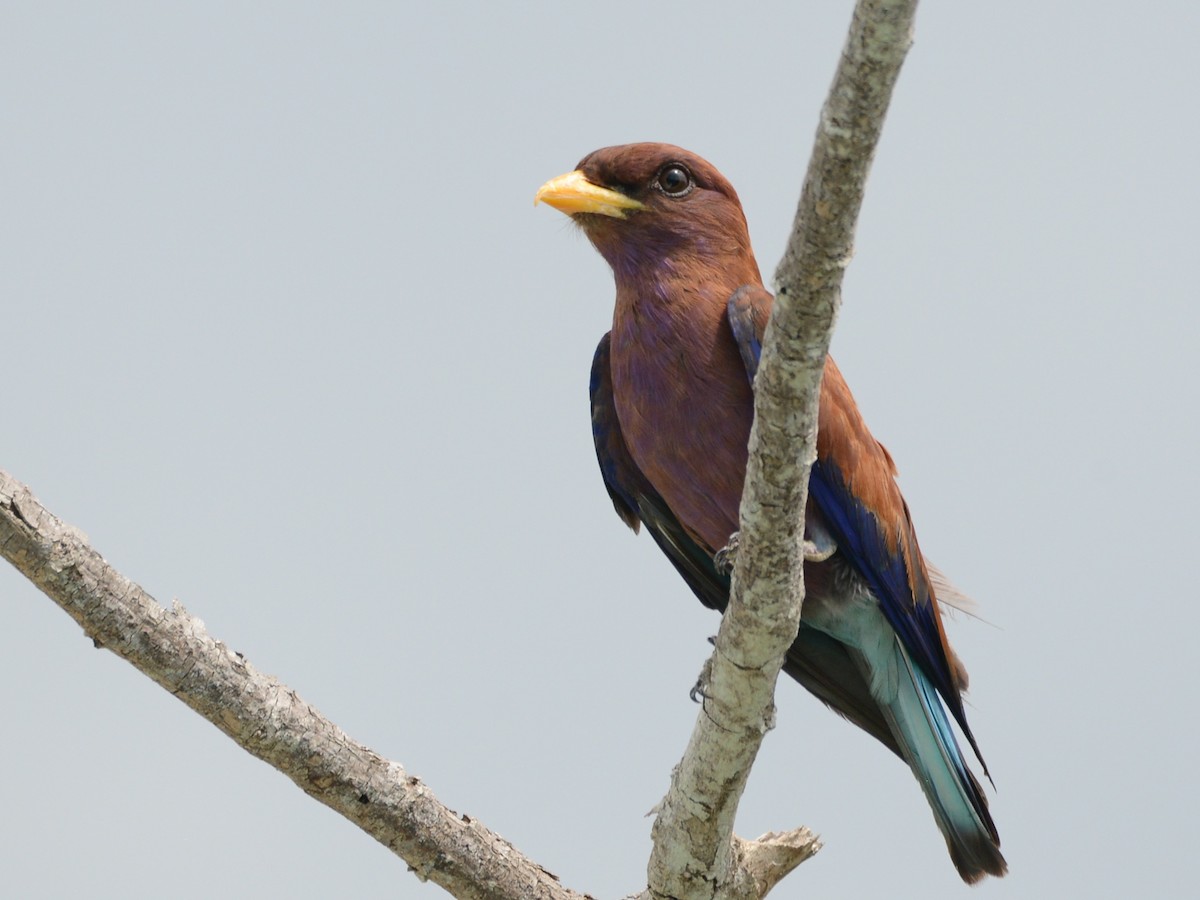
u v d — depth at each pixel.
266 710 8.77
